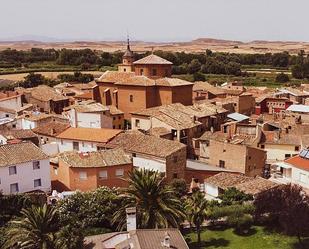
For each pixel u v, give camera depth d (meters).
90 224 59.28
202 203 60.25
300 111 126.75
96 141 87.75
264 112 143.38
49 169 72.06
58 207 59.88
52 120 108.94
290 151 93.75
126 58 149.38
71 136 91.31
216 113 109.81
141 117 102.88
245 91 163.00
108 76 125.25
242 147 83.56
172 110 103.19
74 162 71.88
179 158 78.88
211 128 100.81
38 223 52.75
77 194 62.09
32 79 198.25
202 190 76.19
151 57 124.56
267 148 95.50
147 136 85.31
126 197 58.44
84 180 71.25
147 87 112.81
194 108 108.94
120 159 73.69
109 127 108.19
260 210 62.31
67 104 138.62
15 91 148.38
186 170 80.94
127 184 72.75
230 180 73.94
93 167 70.88
